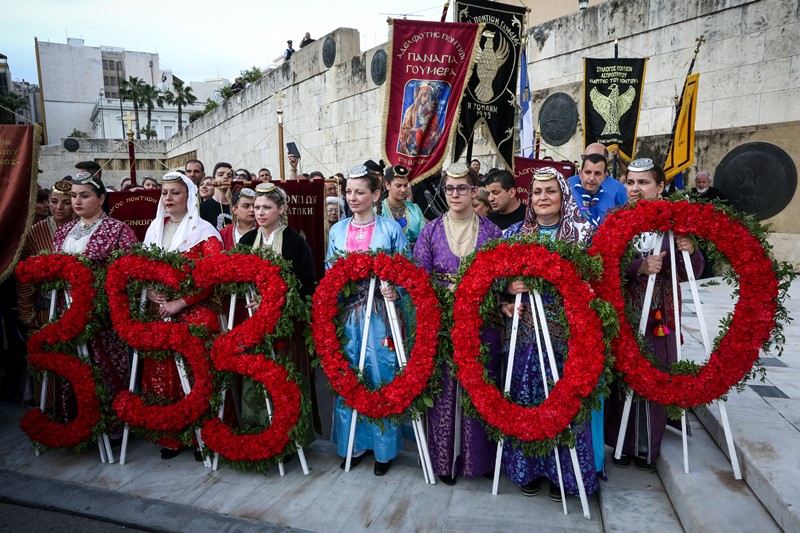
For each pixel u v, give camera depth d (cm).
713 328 566
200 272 344
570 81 1024
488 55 509
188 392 358
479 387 300
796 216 798
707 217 293
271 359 342
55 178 2708
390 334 341
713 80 858
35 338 363
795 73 780
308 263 379
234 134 2028
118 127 5162
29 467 365
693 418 371
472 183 348
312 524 295
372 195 357
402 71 444
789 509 240
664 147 919
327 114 1407
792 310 611
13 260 397
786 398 367
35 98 6172
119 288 349
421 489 329
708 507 268
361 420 337
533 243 295
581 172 436
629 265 317
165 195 382
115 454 382
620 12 946
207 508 312
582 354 286
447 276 343
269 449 337
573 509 304
